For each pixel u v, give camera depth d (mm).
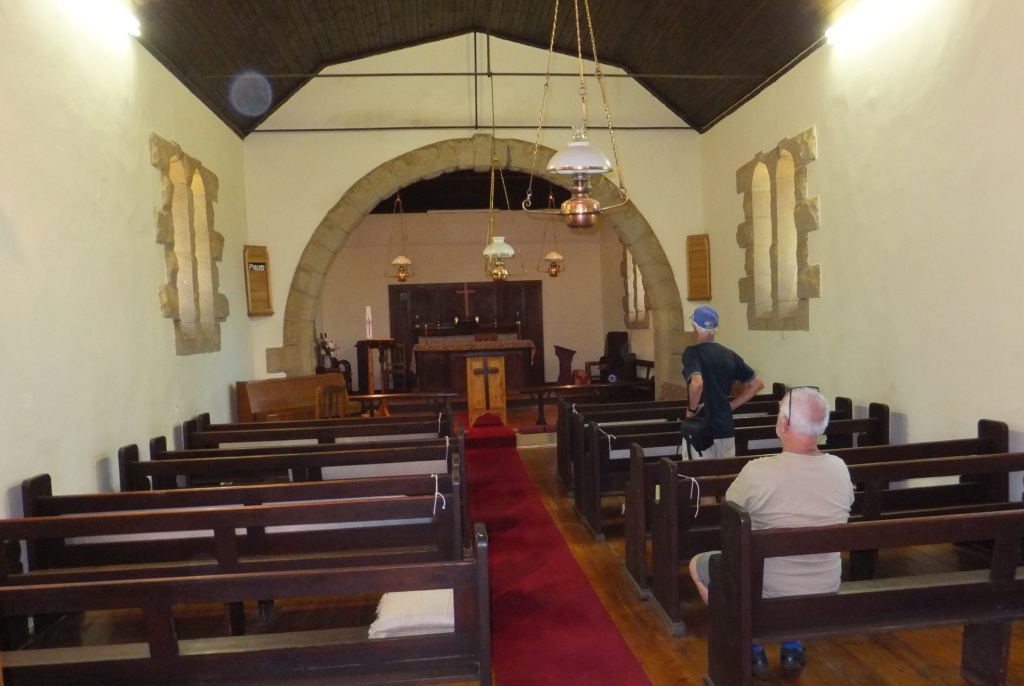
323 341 12883
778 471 2855
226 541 3314
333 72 8641
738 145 8062
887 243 5379
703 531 3686
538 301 16266
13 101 3842
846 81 5855
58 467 4176
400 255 15438
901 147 5176
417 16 7984
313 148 8680
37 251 4020
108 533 3150
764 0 6023
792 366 6945
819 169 6309
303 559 3383
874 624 2693
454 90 8797
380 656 2486
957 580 2820
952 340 4707
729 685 2801
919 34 4934
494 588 4270
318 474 4477
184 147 6559
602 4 7301
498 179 12891
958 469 3713
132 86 5387
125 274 5156
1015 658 3227
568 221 4305
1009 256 4203
